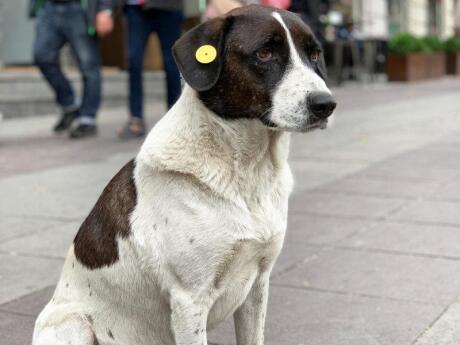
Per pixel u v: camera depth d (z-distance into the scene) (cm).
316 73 156
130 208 155
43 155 413
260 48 149
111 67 791
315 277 221
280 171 155
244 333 167
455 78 1131
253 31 150
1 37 729
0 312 203
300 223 270
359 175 350
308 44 155
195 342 152
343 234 256
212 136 150
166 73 429
